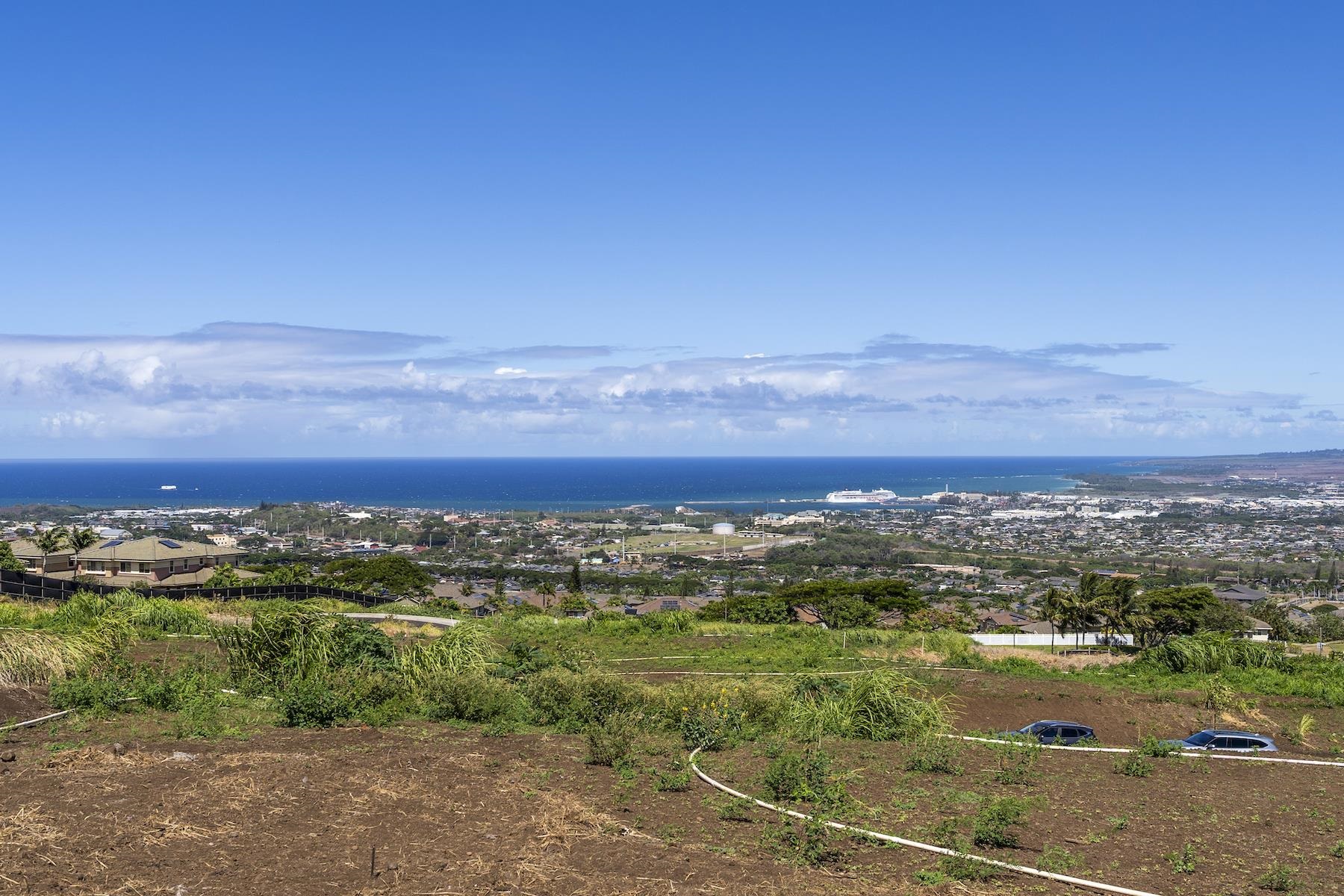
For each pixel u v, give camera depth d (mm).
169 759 10242
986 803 10148
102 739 11250
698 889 7266
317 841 7945
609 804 9492
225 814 8500
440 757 11000
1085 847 8906
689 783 10547
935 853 8445
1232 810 10445
